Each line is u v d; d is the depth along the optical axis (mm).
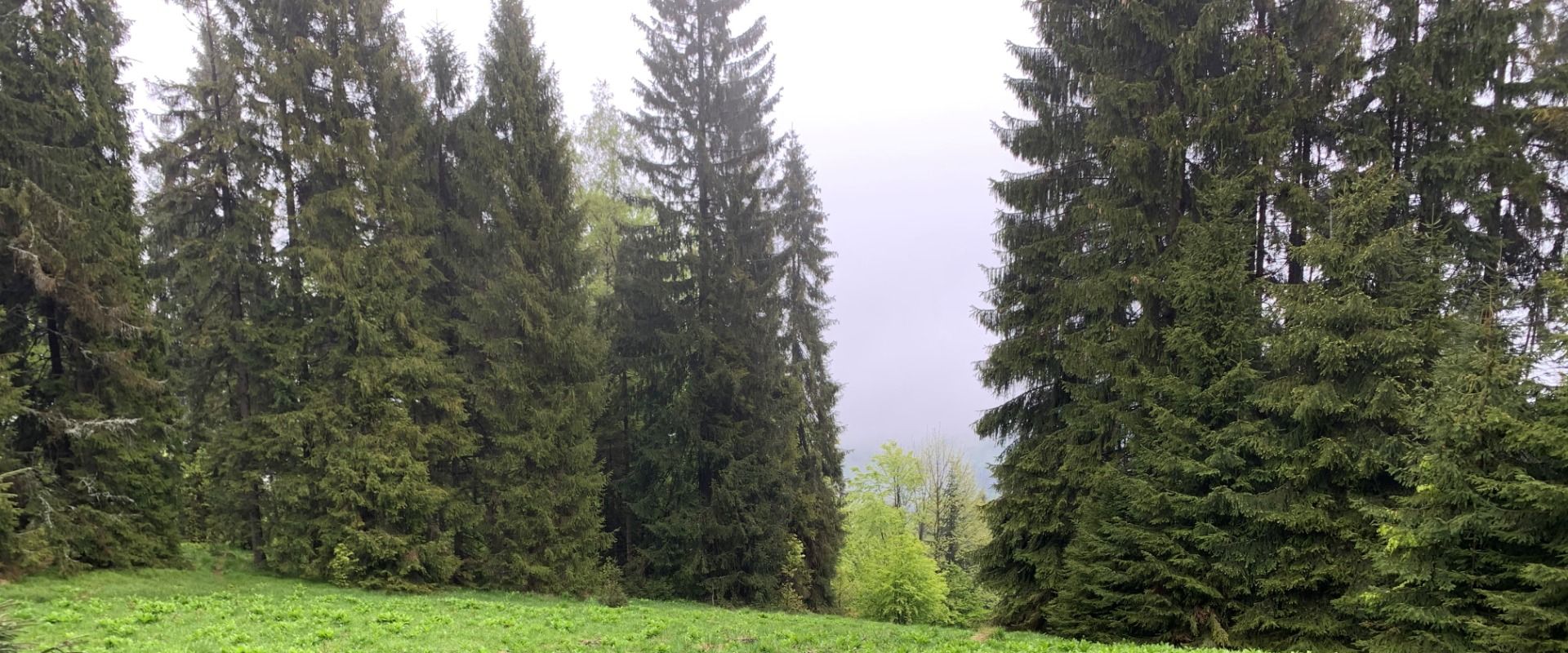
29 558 13789
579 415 21578
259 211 17859
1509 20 12438
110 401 16516
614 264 27547
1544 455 9977
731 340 23969
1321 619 12797
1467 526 10328
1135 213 14992
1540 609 9492
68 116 15367
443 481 21219
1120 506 14797
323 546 18141
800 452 27078
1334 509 12852
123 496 16172
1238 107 14125
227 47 17625
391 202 19281
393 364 18609
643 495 24766
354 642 11375
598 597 19078
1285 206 14086
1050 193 17125
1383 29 13812
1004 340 17625
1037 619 16609
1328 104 14219
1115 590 14727
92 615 12062
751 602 23703
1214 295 13875
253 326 18203
